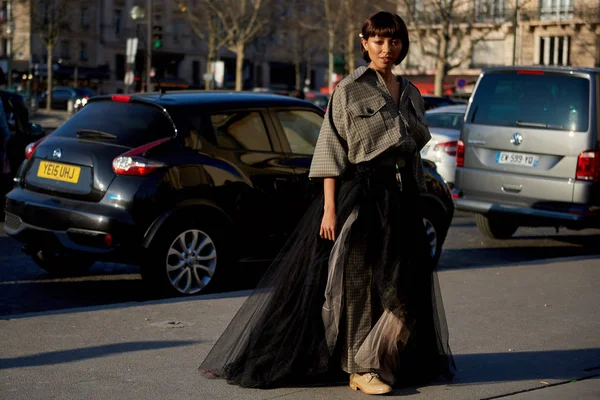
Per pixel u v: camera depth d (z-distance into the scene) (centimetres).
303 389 484
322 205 480
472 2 6091
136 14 3741
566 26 5903
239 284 872
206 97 834
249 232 823
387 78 477
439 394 482
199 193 788
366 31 469
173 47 8931
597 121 1077
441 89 4875
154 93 846
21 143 1458
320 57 10606
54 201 796
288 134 864
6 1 7812
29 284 860
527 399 480
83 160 788
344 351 473
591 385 510
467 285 815
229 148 817
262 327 488
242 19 5806
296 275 482
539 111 1116
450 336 621
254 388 485
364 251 465
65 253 789
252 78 9819
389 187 467
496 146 1147
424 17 5566
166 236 774
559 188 1090
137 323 642
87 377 507
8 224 844
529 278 857
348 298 467
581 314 700
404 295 459
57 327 627
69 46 8288
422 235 477
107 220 759
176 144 789
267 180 830
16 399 468
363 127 462
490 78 1171
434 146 1630
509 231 1260
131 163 768
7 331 613
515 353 577
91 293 826
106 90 8619
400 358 485
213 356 508
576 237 1312
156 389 486
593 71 1093
